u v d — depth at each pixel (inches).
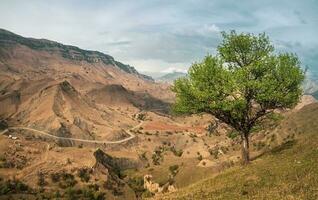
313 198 1136.2
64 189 7342.5
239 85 1756.9
